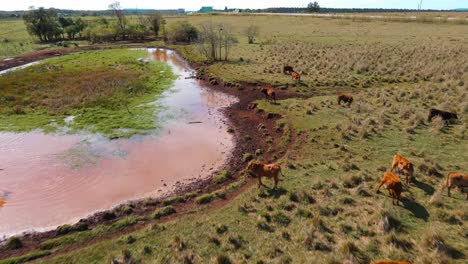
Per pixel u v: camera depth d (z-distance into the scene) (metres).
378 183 13.09
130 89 32.09
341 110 23.25
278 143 19.48
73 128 22.89
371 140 17.70
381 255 9.16
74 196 14.88
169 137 21.47
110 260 9.84
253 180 15.20
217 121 24.23
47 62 49.88
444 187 12.27
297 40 57.91
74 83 33.62
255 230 10.91
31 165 17.80
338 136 18.70
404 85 28.83
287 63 39.94
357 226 10.44
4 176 16.67
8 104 27.39
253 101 27.84
